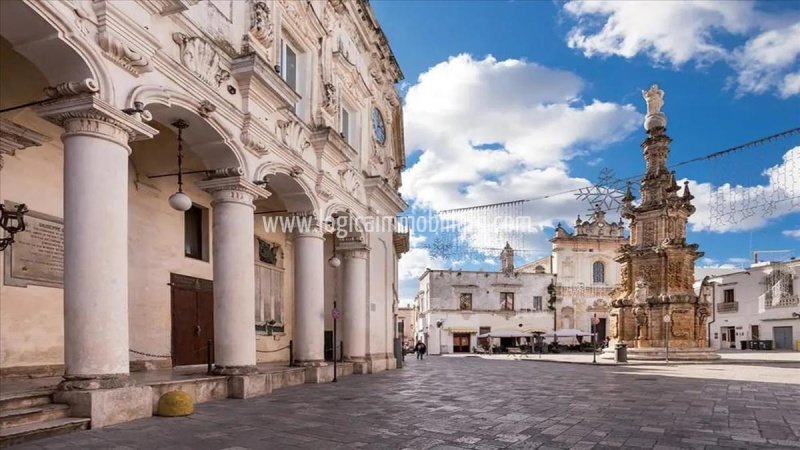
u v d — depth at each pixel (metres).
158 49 8.43
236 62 10.63
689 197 28.89
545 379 16.14
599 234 48.69
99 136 7.35
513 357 35.88
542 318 48.94
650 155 30.02
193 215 14.70
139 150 12.41
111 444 6.15
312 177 14.40
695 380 15.84
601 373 19.02
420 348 34.09
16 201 9.63
